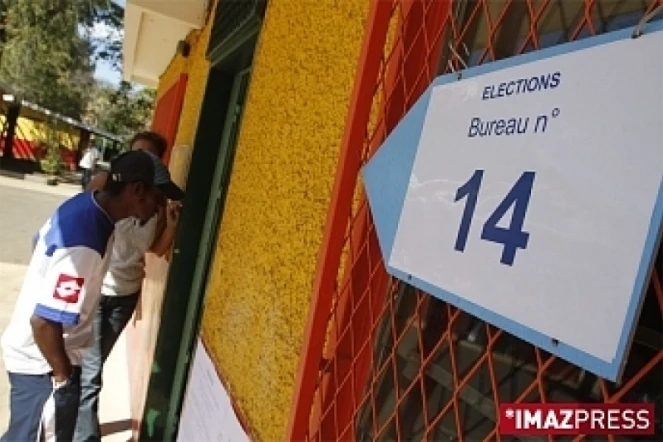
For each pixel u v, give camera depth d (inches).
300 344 54.3
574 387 26.7
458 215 31.4
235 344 77.0
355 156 47.7
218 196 144.6
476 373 32.6
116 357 224.7
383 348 42.8
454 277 30.5
